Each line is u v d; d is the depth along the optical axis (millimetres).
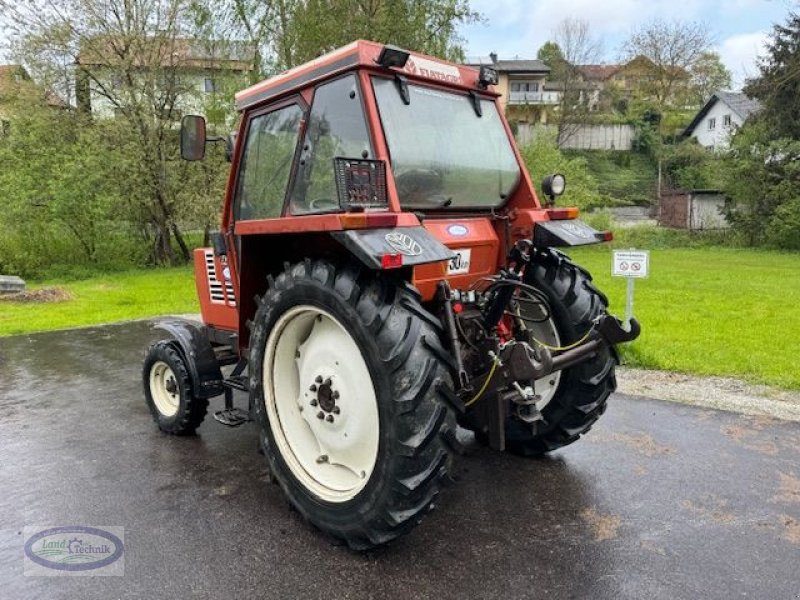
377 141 2549
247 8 15812
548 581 2303
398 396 2248
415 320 2332
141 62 15859
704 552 2480
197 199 16375
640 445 3621
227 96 16219
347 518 2488
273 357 2848
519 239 3191
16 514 2939
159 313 9508
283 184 3062
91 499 3088
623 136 42469
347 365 2600
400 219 2369
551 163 21625
